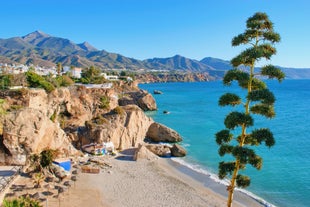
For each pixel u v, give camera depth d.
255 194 38.25
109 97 83.31
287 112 114.75
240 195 37.72
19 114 43.38
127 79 176.75
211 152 58.84
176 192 38.12
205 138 71.19
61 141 49.06
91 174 42.84
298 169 47.56
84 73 124.75
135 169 46.69
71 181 38.25
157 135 68.38
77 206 31.75
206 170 48.09
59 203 31.95
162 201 35.19
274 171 46.59
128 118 62.31
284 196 37.62
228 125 17.56
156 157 53.59
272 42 17.23
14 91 54.00
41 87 63.00
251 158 17.23
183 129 83.12
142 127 66.19
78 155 51.00
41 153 40.72
